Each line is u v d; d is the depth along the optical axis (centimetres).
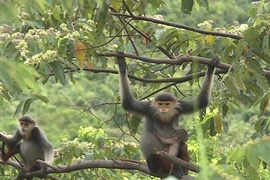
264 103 1143
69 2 569
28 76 373
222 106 1241
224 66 1121
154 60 1126
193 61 1112
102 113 2125
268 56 1041
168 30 1186
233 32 1192
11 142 1517
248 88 1148
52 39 1077
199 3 1027
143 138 1204
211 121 1212
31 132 1527
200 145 356
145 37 1246
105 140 1357
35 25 1134
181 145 1173
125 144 1366
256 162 410
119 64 1175
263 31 1033
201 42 1227
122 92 1195
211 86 1159
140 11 1180
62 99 1909
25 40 1066
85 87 2192
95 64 1268
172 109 1195
